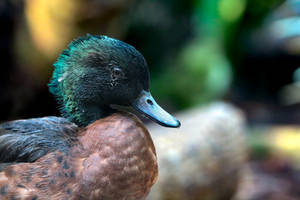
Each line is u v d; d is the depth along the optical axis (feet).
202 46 39.73
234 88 50.60
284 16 53.52
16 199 10.50
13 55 23.91
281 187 26.55
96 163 10.67
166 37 42.78
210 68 38.86
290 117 43.88
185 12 42.57
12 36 24.07
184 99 38.96
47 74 24.07
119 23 23.56
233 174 22.03
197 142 20.08
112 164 10.69
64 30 22.27
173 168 18.76
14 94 24.56
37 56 23.47
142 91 11.97
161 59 42.60
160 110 11.82
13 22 23.94
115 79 11.68
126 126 11.05
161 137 20.04
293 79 51.96
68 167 10.67
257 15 41.29
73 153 10.84
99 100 11.92
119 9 22.24
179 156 19.07
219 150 20.90
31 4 22.53
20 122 12.05
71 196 10.57
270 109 47.11
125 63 11.61
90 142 10.91
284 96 51.03
